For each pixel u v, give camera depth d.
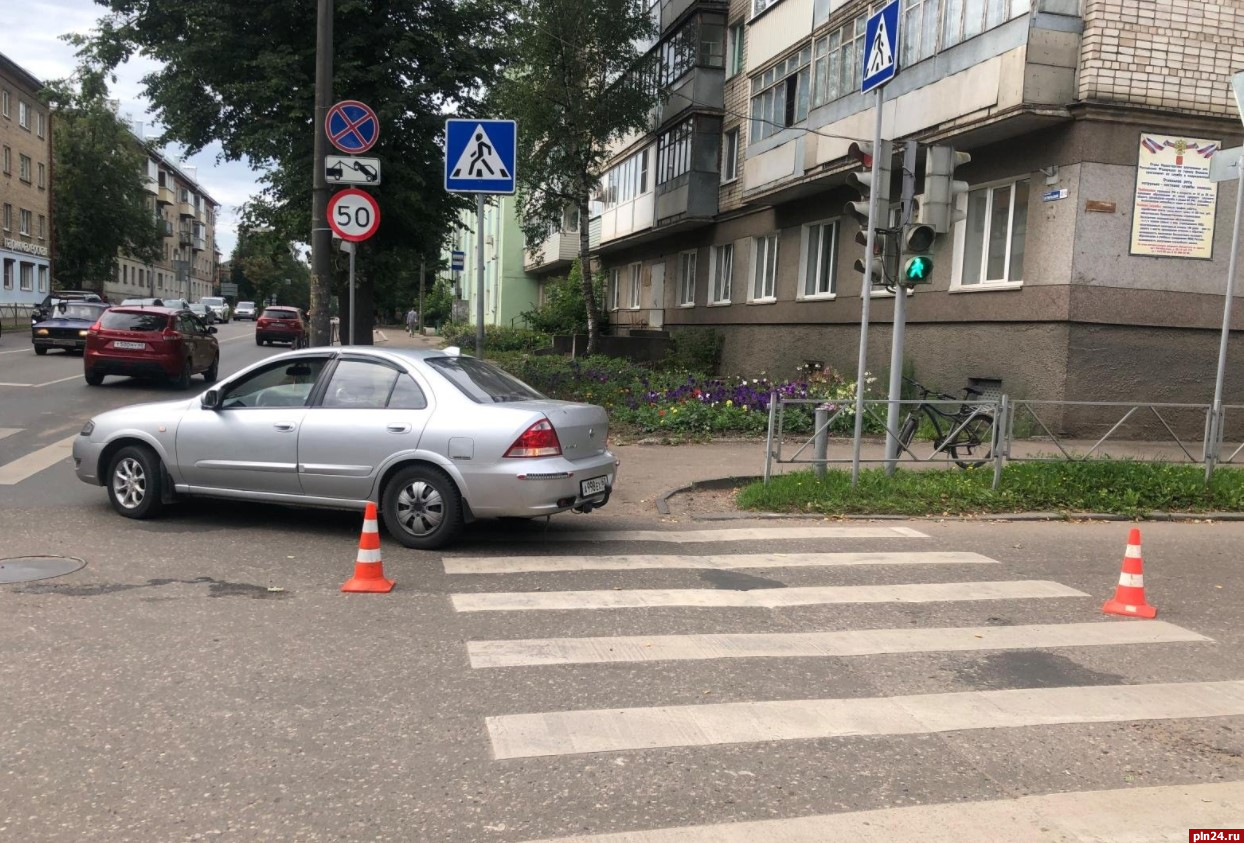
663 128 27.16
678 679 4.57
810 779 3.56
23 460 10.18
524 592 5.99
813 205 20.48
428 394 7.02
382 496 7.08
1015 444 10.41
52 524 7.44
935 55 14.64
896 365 9.71
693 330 26.92
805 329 20.80
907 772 3.64
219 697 4.19
